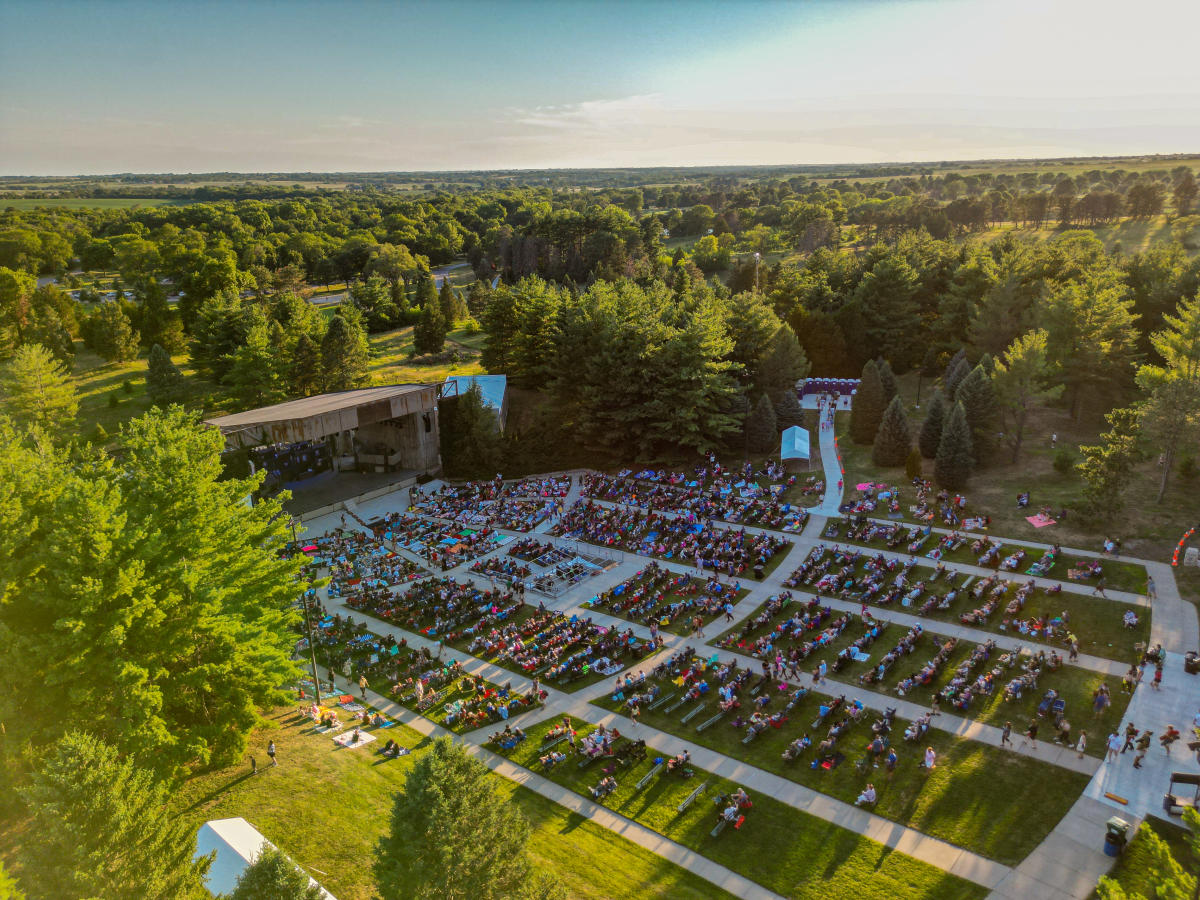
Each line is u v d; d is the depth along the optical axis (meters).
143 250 171.62
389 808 28.61
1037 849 26.06
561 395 80.38
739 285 125.06
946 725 33.16
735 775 31.72
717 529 56.50
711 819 29.30
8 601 26.22
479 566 53.41
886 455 65.25
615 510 61.78
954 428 57.56
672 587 48.78
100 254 190.50
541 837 28.55
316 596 50.19
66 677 25.31
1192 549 43.19
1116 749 30.05
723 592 47.03
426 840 16.17
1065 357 68.50
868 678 36.91
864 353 91.50
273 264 191.88
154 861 16.89
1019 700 34.09
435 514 64.12
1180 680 34.00
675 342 70.69
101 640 25.70
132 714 25.48
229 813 27.39
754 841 28.02
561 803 30.78
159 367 84.06
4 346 94.06
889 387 77.25
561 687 39.41
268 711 37.47
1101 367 67.62
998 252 104.38
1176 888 16.11
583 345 77.06
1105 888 16.86
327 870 24.41
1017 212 185.88
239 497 36.25
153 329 104.62
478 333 120.12
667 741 34.47
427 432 74.56
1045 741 31.31
